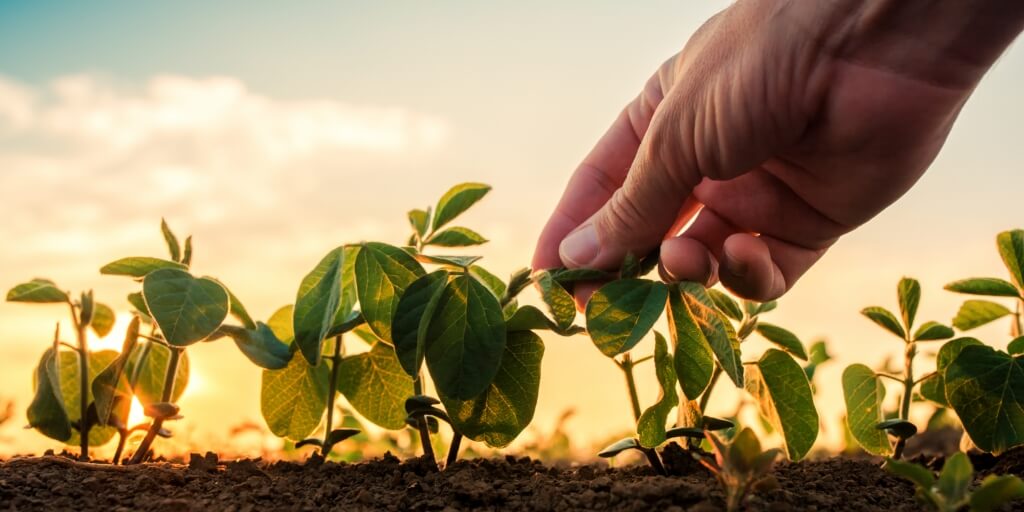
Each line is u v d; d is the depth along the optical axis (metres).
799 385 0.45
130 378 0.51
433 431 0.49
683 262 0.45
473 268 0.49
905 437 0.47
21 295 0.47
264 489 0.43
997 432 0.44
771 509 0.38
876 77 0.41
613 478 0.46
